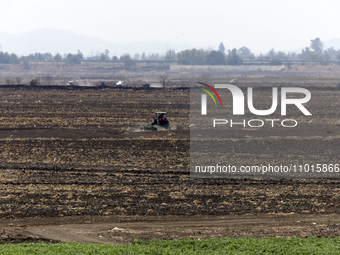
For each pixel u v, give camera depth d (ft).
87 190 237.04
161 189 239.71
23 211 207.62
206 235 181.78
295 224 195.31
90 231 186.70
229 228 190.19
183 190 238.68
